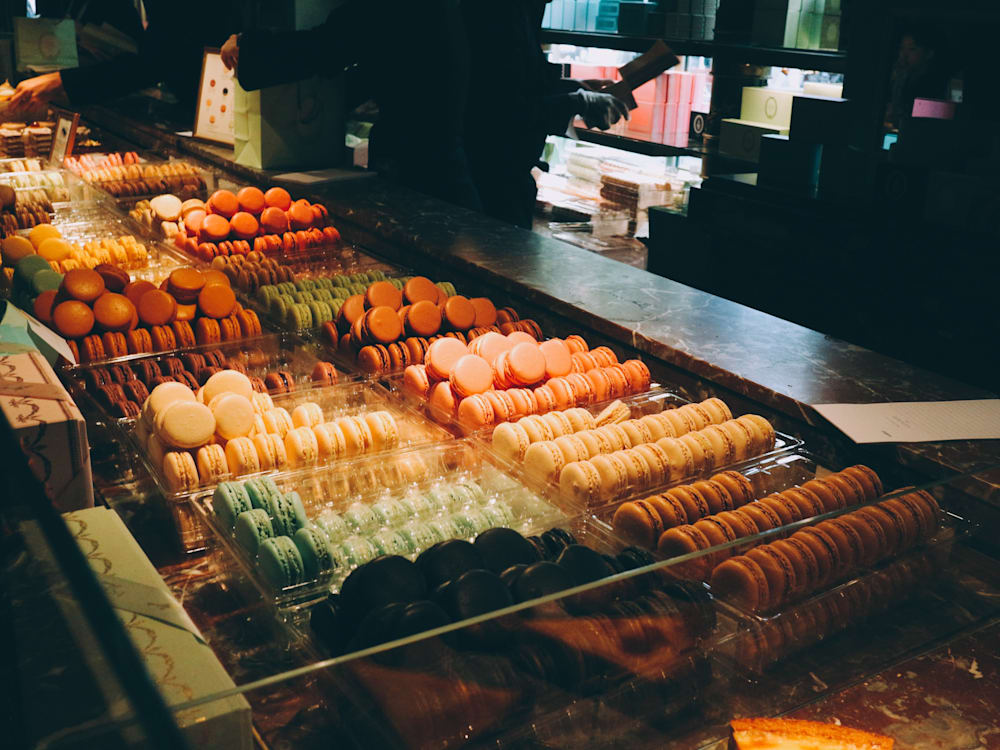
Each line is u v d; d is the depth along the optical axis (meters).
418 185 3.97
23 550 0.86
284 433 1.72
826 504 1.53
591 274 2.63
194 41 4.61
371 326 2.14
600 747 1.06
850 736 1.08
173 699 0.84
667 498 1.53
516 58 4.16
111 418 1.79
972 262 3.23
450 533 1.45
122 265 2.75
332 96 3.82
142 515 1.59
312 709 0.91
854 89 3.80
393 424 1.76
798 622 1.23
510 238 2.98
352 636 1.17
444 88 3.77
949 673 1.23
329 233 3.07
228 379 1.84
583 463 1.61
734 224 4.16
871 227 3.56
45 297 2.24
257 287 2.64
